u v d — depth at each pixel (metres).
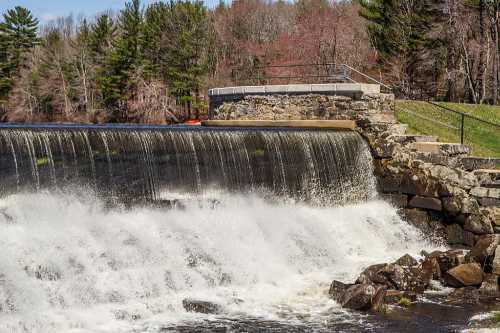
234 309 10.94
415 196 17.34
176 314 10.62
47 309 10.18
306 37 44.47
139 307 10.62
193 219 13.73
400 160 17.78
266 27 65.94
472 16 40.75
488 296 12.14
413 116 20.36
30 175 12.80
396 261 13.34
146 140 14.32
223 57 58.66
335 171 17.58
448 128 19.98
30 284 10.32
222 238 13.18
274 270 12.84
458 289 12.36
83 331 9.68
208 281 11.91
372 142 18.56
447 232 16.66
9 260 10.54
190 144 15.00
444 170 16.78
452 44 40.41
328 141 17.56
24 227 11.84
